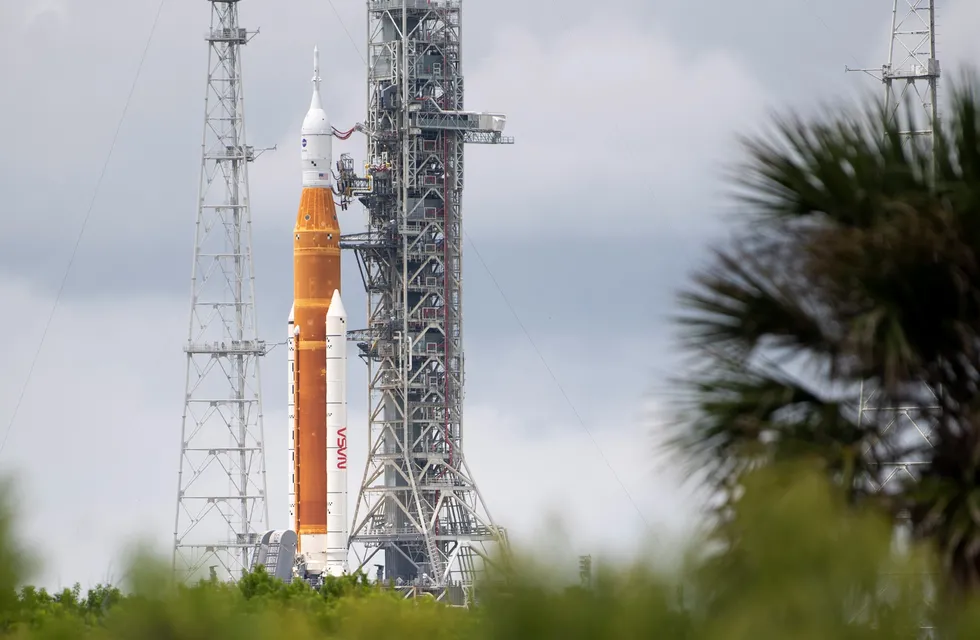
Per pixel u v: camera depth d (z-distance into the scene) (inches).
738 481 4598.9
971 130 5123.0
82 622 7465.6
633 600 4237.2
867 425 5009.8
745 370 5083.7
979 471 4906.5
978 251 4958.2
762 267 5073.8
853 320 4970.5
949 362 5088.6
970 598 4259.4
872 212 5132.9
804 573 4131.4
